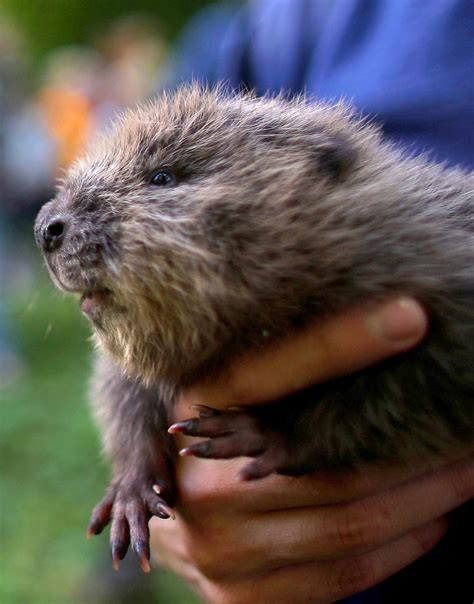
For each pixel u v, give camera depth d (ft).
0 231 4.97
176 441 2.02
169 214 1.86
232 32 2.42
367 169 1.91
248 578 1.96
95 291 1.90
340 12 2.24
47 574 2.98
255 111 1.95
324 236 1.83
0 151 4.89
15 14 13.65
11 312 4.96
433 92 2.07
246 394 1.86
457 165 2.02
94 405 2.15
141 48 5.56
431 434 1.86
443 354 1.84
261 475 1.86
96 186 1.92
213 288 1.83
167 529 2.05
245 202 1.85
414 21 2.13
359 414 1.85
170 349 1.88
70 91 5.39
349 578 1.93
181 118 1.95
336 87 2.17
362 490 1.88
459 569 2.00
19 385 4.74
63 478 3.72
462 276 1.85
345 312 1.83
